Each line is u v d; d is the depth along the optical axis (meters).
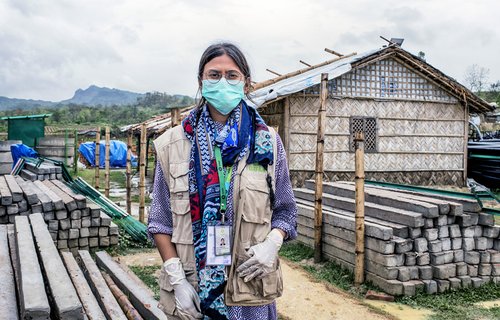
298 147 13.69
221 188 1.95
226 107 2.03
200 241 1.95
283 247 8.05
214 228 1.94
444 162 15.52
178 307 1.95
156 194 2.12
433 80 15.09
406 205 6.27
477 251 6.13
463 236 6.10
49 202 7.11
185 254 2.01
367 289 5.98
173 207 2.03
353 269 6.46
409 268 5.82
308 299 5.55
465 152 15.74
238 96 2.04
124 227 8.37
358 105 14.33
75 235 7.30
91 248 7.49
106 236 7.56
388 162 14.74
